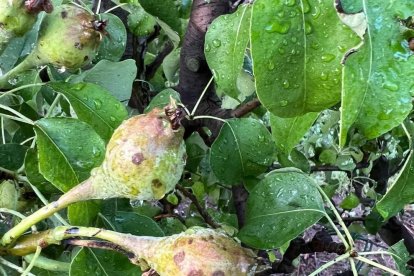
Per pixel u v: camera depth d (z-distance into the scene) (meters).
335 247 0.45
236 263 0.19
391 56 0.15
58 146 0.23
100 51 0.35
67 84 0.27
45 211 0.20
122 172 0.19
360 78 0.15
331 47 0.17
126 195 0.20
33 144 0.26
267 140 0.32
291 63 0.17
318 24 0.17
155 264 0.19
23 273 0.21
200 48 0.34
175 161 0.20
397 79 0.15
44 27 0.26
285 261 0.47
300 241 0.47
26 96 0.31
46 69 0.36
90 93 0.27
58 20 0.26
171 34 0.36
